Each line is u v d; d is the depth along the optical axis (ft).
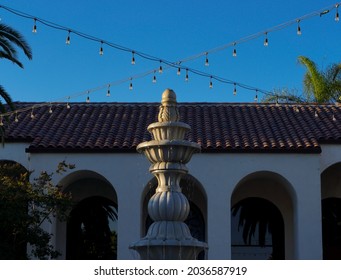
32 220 58.29
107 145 67.31
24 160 68.74
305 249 65.51
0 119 62.34
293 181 66.80
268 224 74.49
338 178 75.20
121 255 65.41
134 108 79.15
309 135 69.67
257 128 72.33
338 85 98.32
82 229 74.28
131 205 66.39
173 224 39.83
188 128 42.16
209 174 66.85
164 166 40.78
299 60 100.53
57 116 76.13
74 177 69.82
